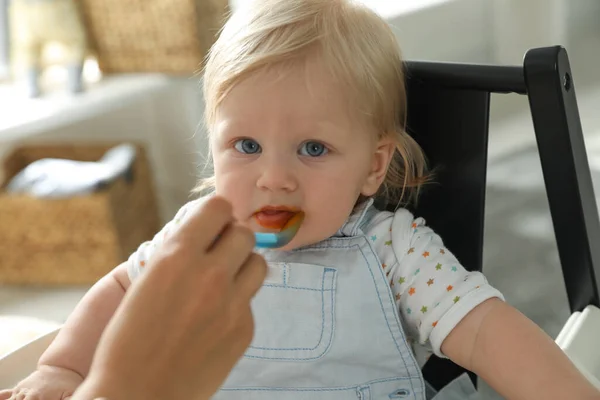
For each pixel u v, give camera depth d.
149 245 0.83
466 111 0.81
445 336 0.71
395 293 0.76
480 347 0.69
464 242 0.84
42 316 1.78
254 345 0.76
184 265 0.37
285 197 0.70
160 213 2.08
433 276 0.74
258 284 0.39
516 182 2.16
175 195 2.24
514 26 2.79
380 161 0.77
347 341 0.75
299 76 0.69
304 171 0.70
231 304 0.38
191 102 2.01
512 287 1.70
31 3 1.77
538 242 1.86
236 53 0.71
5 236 1.85
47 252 1.85
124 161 1.87
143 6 1.85
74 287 1.89
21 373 0.77
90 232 1.80
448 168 0.83
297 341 0.75
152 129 2.17
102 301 0.80
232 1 2.08
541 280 1.71
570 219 0.75
